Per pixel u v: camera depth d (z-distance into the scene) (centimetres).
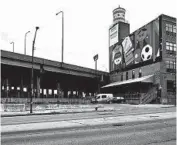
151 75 4766
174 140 851
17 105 2770
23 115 2308
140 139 871
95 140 853
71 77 6800
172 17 4778
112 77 6619
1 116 2166
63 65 5816
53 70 5659
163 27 4625
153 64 4778
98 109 2981
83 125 1266
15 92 6888
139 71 5272
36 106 2995
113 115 1942
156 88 4612
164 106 3541
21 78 6456
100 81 6644
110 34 7056
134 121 1438
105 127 1188
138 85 5212
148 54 4978
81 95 7712
